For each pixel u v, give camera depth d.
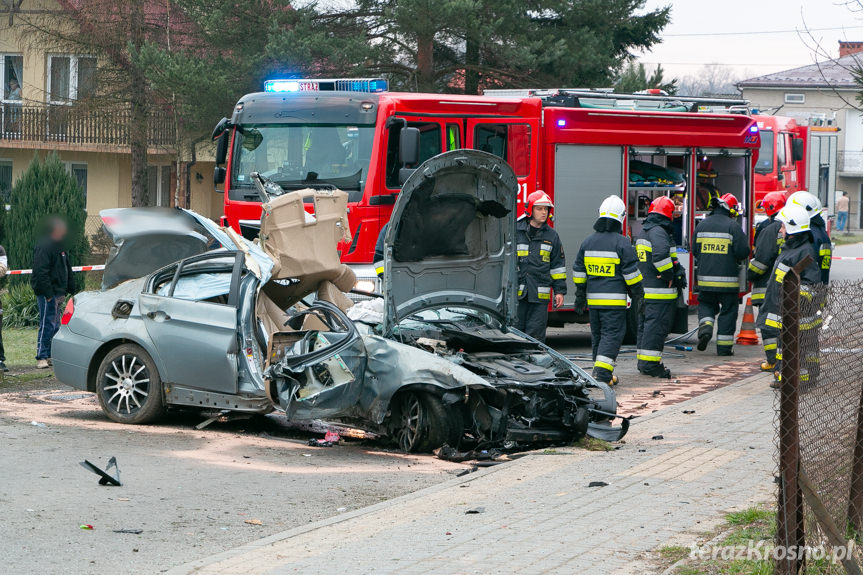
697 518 7.45
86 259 24.00
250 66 27.70
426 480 9.17
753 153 19.83
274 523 7.66
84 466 9.27
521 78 32.03
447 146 16.70
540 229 14.42
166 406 11.34
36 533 7.17
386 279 10.52
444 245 10.90
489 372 10.22
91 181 36.94
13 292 21.81
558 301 14.37
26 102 35.34
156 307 11.27
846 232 62.16
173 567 6.45
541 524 7.32
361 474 9.38
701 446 10.23
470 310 11.61
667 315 14.86
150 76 27.55
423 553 6.60
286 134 16.44
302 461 9.90
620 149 18.16
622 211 13.70
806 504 6.00
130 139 31.33
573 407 10.30
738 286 17.05
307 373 10.02
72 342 11.66
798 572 5.89
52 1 34.47
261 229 11.43
